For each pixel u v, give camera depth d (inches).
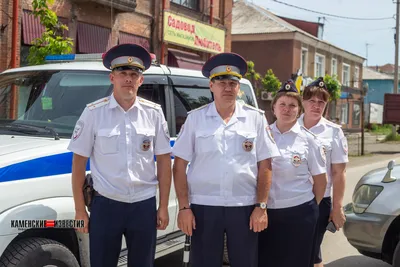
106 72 169.9
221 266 126.0
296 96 136.4
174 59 597.9
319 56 1208.8
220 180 122.0
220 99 123.8
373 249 184.4
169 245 177.2
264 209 124.3
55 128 155.3
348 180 459.8
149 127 127.8
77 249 144.4
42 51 320.5
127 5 506.3
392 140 1076.5
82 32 473.1
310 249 137.8
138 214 124.3
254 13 1127.0
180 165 125.8
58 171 136.9
